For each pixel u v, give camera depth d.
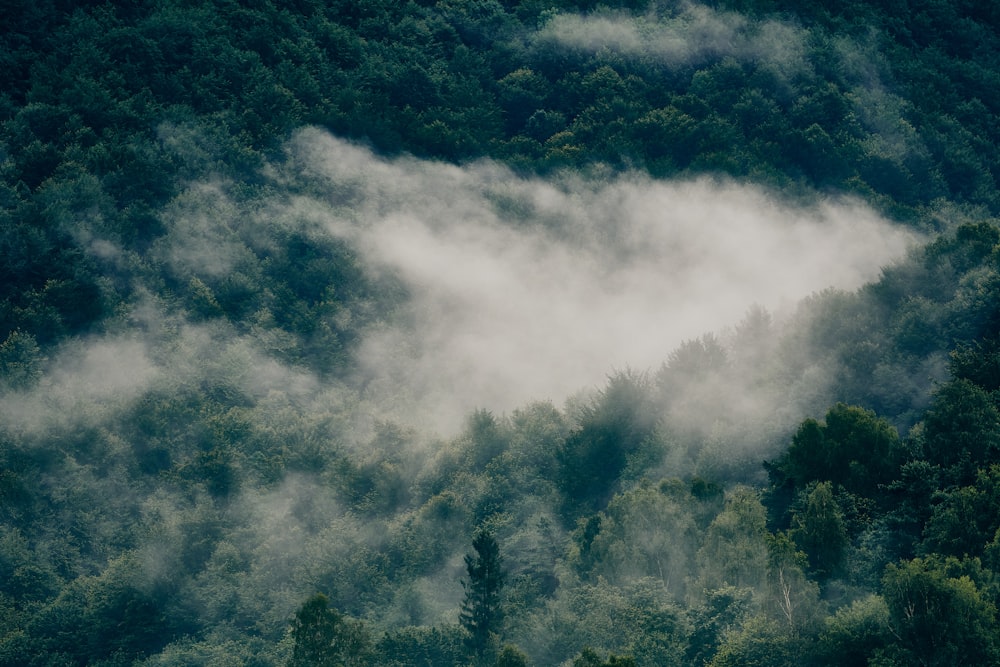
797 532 186.50
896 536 187.25
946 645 149.38
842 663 156.00
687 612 185.75
